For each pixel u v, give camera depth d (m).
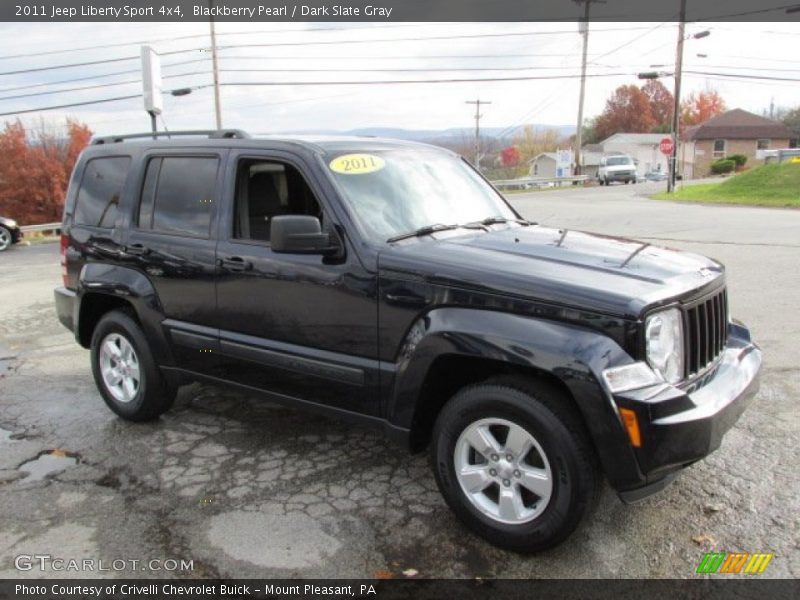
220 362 4.25
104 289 4.77
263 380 4.06
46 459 4.35
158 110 10.48
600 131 94.19
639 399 2.77
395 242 3.56
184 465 4.19
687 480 3.76
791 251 11.42
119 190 4.82
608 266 3.29
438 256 3.36
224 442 4.52
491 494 3.31
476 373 3.43
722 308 3.54
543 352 2.91
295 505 3.66
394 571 3.05
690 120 88.75
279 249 3.44
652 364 2.93
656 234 14.84
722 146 65.06
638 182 47.66
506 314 3.08
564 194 34.12
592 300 2.91
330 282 3.60
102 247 4.84
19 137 44.97
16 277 13.14
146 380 4.69
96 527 3.50
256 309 3.96
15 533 3.46
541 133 100.94
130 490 3.89
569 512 2.95
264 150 4.02
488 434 3.19
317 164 3.79
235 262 4.01
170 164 4.52
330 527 3.43
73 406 5.35
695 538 3.22
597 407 2.80
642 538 3.24
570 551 3.16
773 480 3.73
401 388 3.37
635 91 89.81
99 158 5.08
